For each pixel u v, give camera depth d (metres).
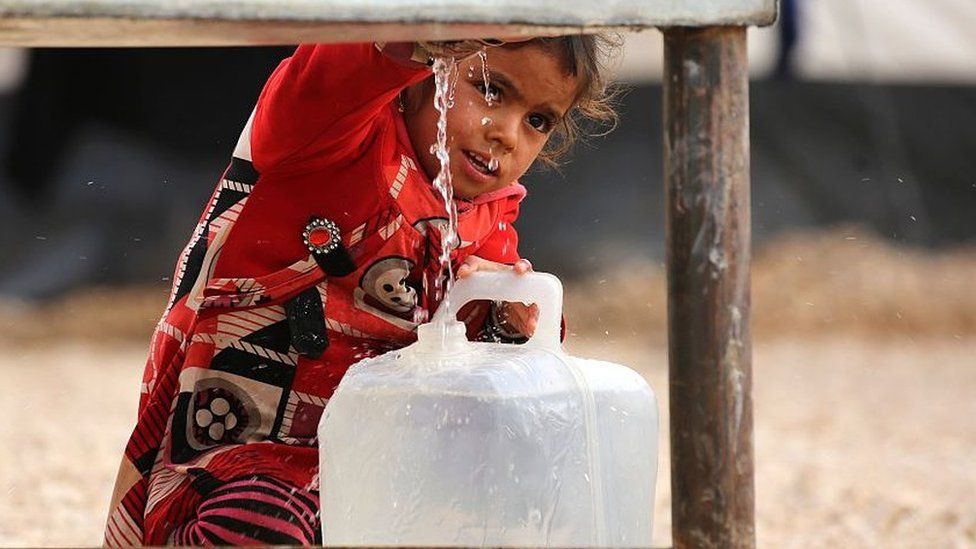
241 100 21.95
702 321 3.27
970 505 8.52
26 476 9.36
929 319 20.83
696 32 3.22
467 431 3.65
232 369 4.53
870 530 7.84
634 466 3.96
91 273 21.31
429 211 4.63
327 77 4.13
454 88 4.53
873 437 11.76
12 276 21.28
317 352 4.55
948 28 25.78
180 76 21.91
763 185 23.23
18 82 22.69
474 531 3.65
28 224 21.88
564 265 21.95
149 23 2.88
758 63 24.89
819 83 23.48
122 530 4.56
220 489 4.30
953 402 14.22
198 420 4.52
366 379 3.81
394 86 4.11
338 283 4.60
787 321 20.81
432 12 2.96
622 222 22.33
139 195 21.72
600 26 3.08
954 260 22.98
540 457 3.69
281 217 4.57
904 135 23.70
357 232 4.56
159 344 4.68
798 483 9.37
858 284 21.50
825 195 23.34
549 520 3.71
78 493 8.80
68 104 22.05
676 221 3.28
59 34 3.01
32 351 18.55
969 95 23.89
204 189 21.81
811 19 25.53
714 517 3.30
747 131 3.28
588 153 22.61
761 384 15.66
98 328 19.95
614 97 5.52
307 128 4.29
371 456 3.75
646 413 3.99
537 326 4.18
